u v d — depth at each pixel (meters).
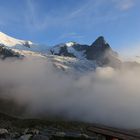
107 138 30.44
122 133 30.33
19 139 60.09
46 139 56.50
